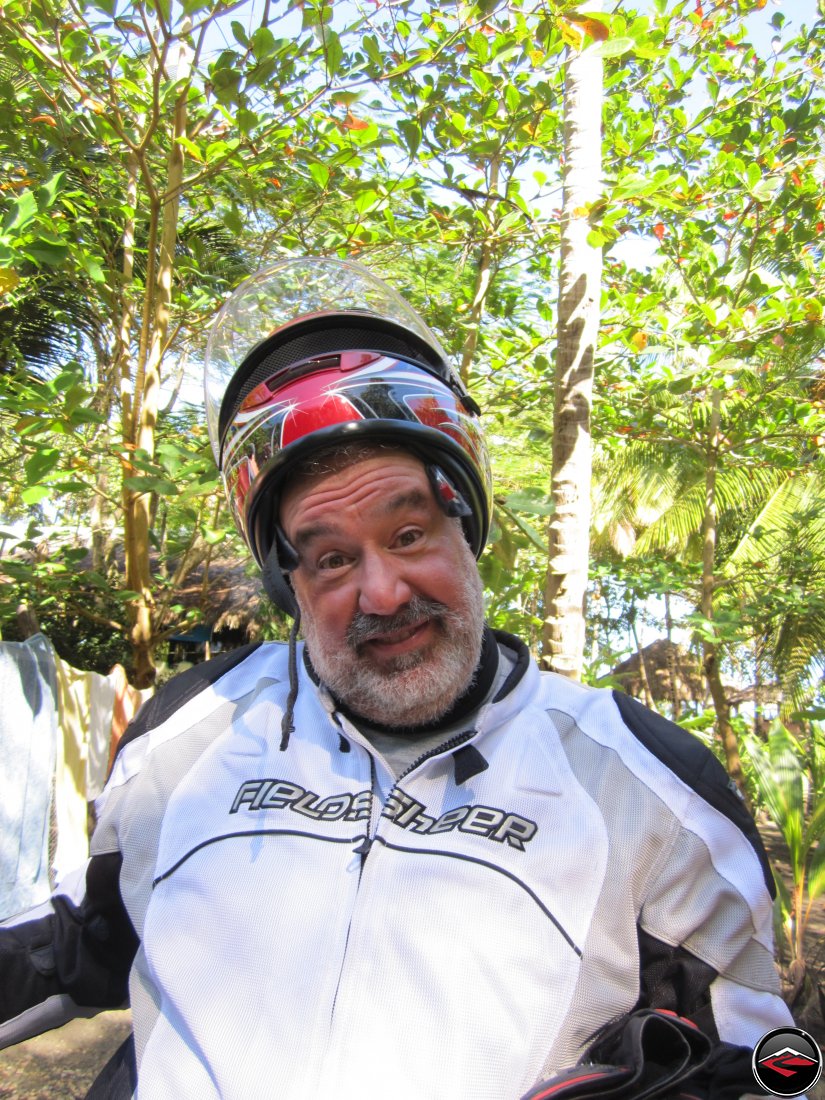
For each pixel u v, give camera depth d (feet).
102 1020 10.95
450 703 3.14
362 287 3.76
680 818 2.91
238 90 9.52
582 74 9.78
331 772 3.19
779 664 32.22
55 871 9.23
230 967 2.81
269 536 3.36
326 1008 2.67
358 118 11.23
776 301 11.29
